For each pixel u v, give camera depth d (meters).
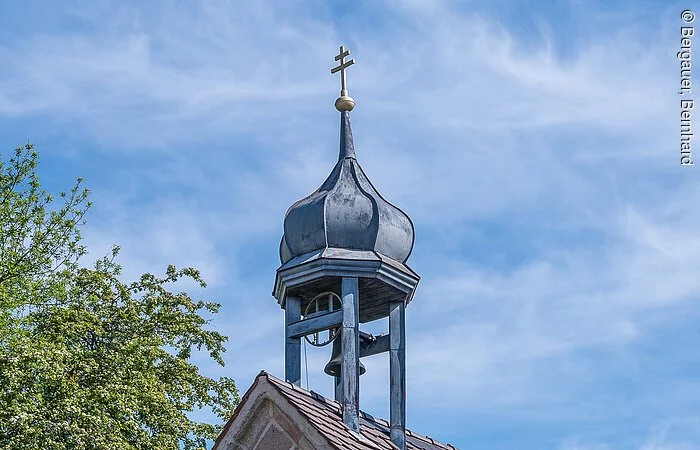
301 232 25.52
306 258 25.11
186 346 46.28
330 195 25.64
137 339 43.53
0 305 42.72
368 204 25.64
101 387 40.91
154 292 47.22
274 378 21.64
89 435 38.53
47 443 37.91
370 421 24.42
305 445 20.72
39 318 43.88
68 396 39.41
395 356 25.17
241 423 21.22
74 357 41.16
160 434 41.72
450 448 26.64
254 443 21.20
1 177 47.44
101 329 43.91
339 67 27.45
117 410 40.59
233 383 45.81
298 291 25.39
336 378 25.36
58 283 45.38
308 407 21.48
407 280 25.45
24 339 40.16
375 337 25.47
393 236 25.66
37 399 38.59
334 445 20.50
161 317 46.12
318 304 25.61
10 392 38.34
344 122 27.05
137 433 40.72
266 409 21.22
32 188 47.62
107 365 42.56
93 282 46.38
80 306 45.31
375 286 25.28
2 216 46.31
